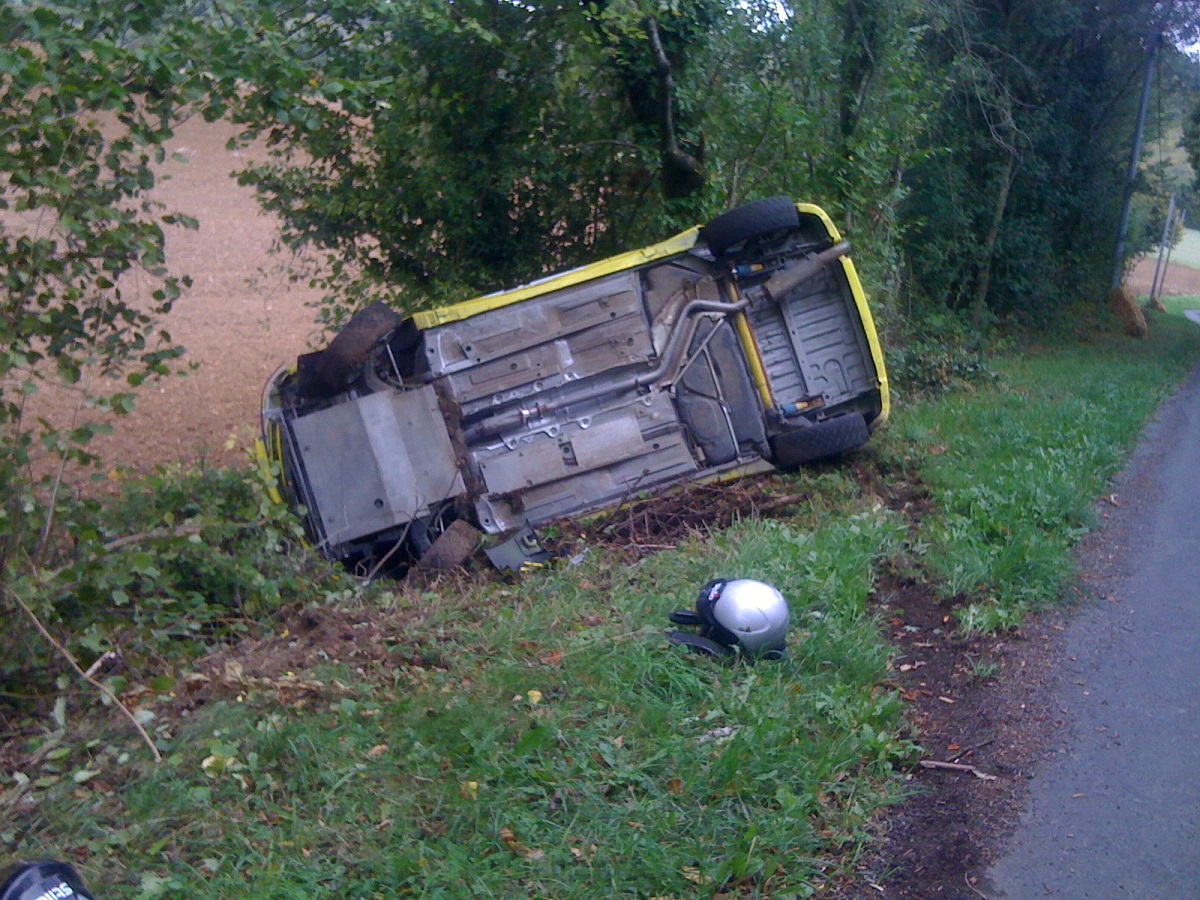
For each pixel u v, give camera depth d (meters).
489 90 11.72
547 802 4.52
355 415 9.03
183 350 6.55
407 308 12.03
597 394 9.64
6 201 6.14
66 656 5.60
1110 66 24.97
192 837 4.37
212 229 26.67
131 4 6.64
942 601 7.32
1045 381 16.70
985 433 12.05
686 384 9.89
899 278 17.78
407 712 5.19
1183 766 5.09
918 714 5.76
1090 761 5.18
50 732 5.49
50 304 6.50
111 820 4.55
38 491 6.26
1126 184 27.95
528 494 9.44
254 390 16.42
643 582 7.22
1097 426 12.41
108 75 6.09
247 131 8.77
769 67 13.21
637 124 12.35
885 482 10.20
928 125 17.64
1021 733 5.50
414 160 11.43
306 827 4.36
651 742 4.97
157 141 6.60
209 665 6.14
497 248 12.54
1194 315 43.69
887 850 4.53
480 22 11.12
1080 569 7.96
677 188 12.45
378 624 6.61
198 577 7.60
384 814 4.45
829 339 10.32
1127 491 10.37
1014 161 22.02
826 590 6.84
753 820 4.50
